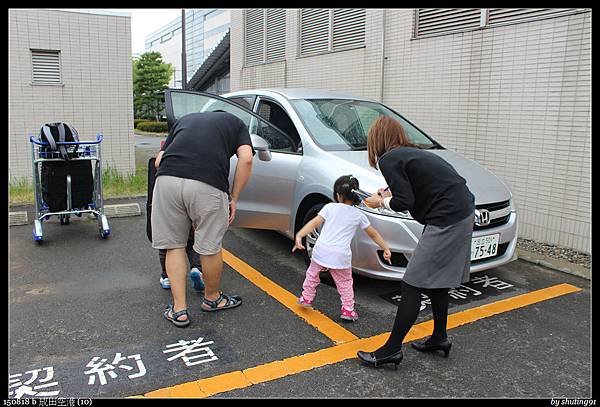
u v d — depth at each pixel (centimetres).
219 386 272
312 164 423
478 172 423
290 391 269
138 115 3806
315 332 335
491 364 298
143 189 798
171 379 278
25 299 383
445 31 639
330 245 343
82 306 372
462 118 618
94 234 561
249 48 1171
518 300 393
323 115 471
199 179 328
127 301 382
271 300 388
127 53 897
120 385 271
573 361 302
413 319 281
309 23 930
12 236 551
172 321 343
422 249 275
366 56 775
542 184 533
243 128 359
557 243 524
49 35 843
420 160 274
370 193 364
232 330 337
